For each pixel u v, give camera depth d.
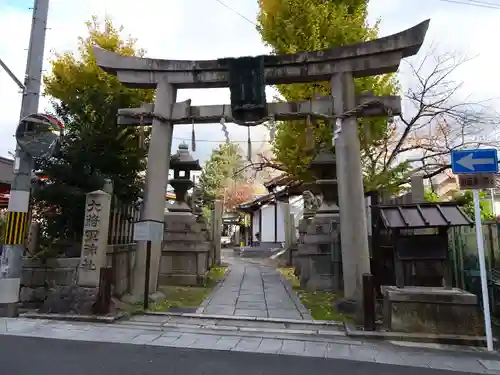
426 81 14.45
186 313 8.35
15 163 8.38
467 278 8.64
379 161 15.48
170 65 10.25
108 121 11.20
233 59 9.89
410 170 15.34
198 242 13.24
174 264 13.08
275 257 23.91
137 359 5.27
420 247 7.15
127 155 11.81
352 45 9.45
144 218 9.80
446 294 6.79
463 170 6.64
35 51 8.74
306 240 12.44
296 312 8.62
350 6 14.39
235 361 5.29
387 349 6.06
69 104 11.15
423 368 5.19
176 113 10.24
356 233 8.80
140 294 9.36
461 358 5.68
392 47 9.18
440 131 15.70
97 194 8.57
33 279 8.78
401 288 7.18
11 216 8.14
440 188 19.83
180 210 13.93
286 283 13.51
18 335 6.38
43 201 10.44
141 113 10.30
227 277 15.29
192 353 5.62
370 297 7.09
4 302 7.79
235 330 7.14
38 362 5.04
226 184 46.56
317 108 9.75
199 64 10.15
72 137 10.95
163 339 6.37
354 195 8.97
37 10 8.90
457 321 6.70
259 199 31.12
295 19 13.59
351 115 9.27
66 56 14.54
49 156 8.45
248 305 9.41
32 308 8.52
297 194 25.27
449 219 6.96
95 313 7.82
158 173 10.02
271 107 9.94
